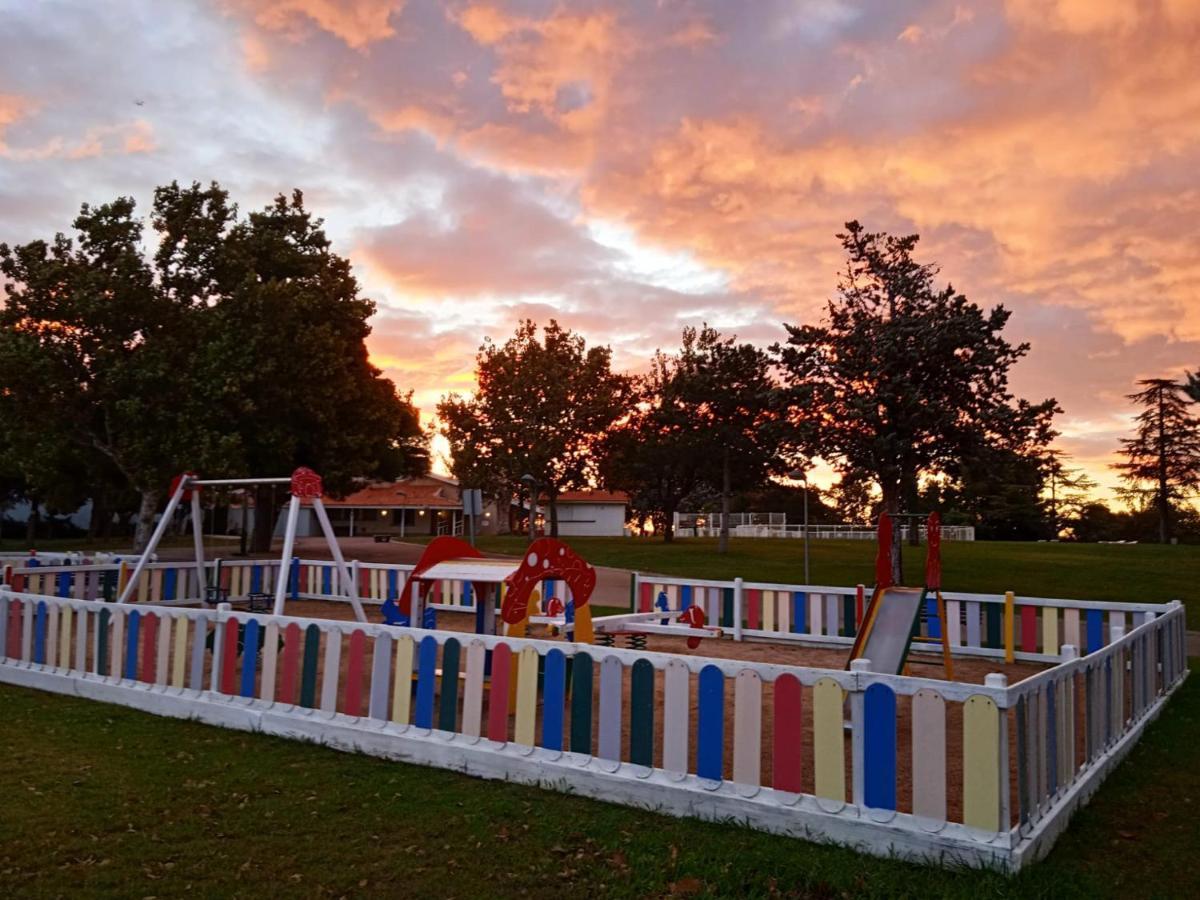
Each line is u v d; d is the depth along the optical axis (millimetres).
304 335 28766
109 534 53719
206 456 24828
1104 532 77375
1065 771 5699
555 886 4555
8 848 4918
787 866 4750
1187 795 6164
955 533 58844
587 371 43562
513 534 67312
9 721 7887
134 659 8703
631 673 5953
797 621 13773
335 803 5773
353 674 7254
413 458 46000
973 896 4359
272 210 32219
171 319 26188
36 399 24828
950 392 24703
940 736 4910
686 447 39844
